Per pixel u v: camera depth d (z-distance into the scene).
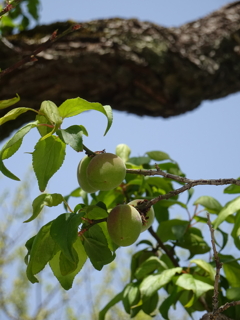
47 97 0.98
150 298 0.71
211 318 0.60
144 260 0.76
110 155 0.58
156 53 1.04
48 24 1.00
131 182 0.76
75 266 0.55
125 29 1.04
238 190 0.72
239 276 0.72
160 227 0.77
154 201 0.58
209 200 0.76
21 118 0.99
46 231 0.55
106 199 0.77
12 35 0.97
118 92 1.05
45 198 0.56
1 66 0.92
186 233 0.77
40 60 0.94
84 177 0.60
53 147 0.56
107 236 0.59
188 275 0.68
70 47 0.97
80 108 0.56
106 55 0.99
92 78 0.99
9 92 0.94
